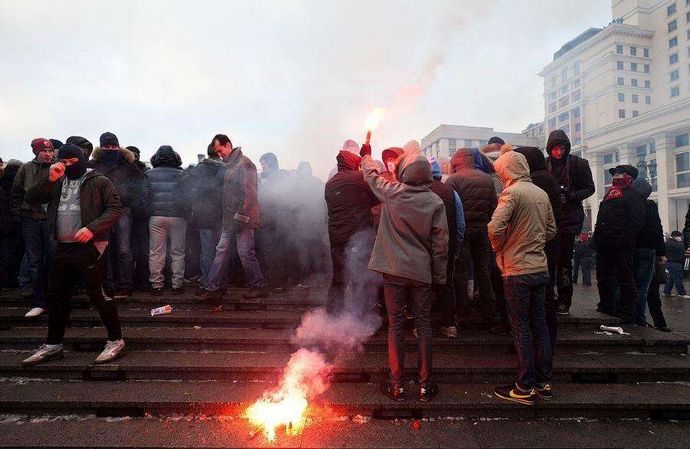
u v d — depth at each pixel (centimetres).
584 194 402
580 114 5150
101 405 276
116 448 239
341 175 353
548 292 320
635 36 4656
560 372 318
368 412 276
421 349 279
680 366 321
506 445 245
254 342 348
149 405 276
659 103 4644
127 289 439
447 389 300
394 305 283
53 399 278
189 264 552
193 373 313
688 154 2850
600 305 429
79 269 317
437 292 358
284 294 454
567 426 269
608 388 306
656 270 434
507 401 279
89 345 352
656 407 279
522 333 283
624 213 401
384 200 292
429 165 289
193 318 388
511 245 289
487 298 376
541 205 291
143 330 377
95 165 438
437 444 244
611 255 416
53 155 423
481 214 370
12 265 508
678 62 4388
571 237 410
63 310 328
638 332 379
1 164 493
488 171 450
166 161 461
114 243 450
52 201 328
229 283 522
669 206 2936
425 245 281
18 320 395
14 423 267
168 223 445
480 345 347
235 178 414
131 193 438
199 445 240
